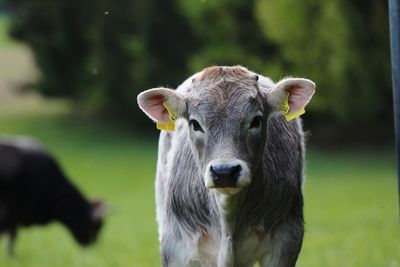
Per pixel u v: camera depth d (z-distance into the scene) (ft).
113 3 118.32
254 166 21.13
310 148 111.04
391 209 63.77
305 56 98.89
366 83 98.12
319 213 62.08
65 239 58.95
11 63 163.32
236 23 109.60
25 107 139.33
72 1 122.83
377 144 111.04
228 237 21.94
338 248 43.39
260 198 22.34
